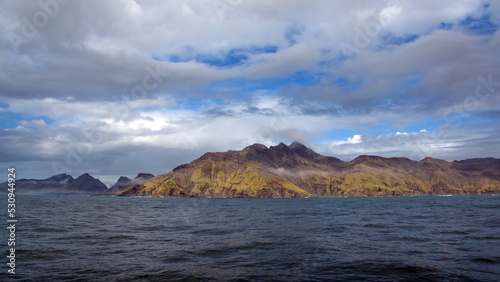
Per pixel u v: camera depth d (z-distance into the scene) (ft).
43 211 308.60
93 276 69.10
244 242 113.60
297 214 276.62
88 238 123.85
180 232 144.46
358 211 313.12
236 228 160.97
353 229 151.23
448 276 67.26
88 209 369.09
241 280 65.72
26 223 177.06
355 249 98.43
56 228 155.84
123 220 213.66
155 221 206.49
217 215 272.31
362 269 73.72
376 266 76.23
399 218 213.05
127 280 66.23
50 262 81.92
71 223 184.24
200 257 88.02
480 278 65.62
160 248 102.01
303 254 91.25
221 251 96.58
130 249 100.27
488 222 175.01
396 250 96.17
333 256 88.17
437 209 326.03
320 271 72.33
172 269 74.90
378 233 135.54
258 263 80.53
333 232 140.67
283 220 210.38
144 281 65.46
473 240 112.68
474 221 181.88
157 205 535.60
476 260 81.15
